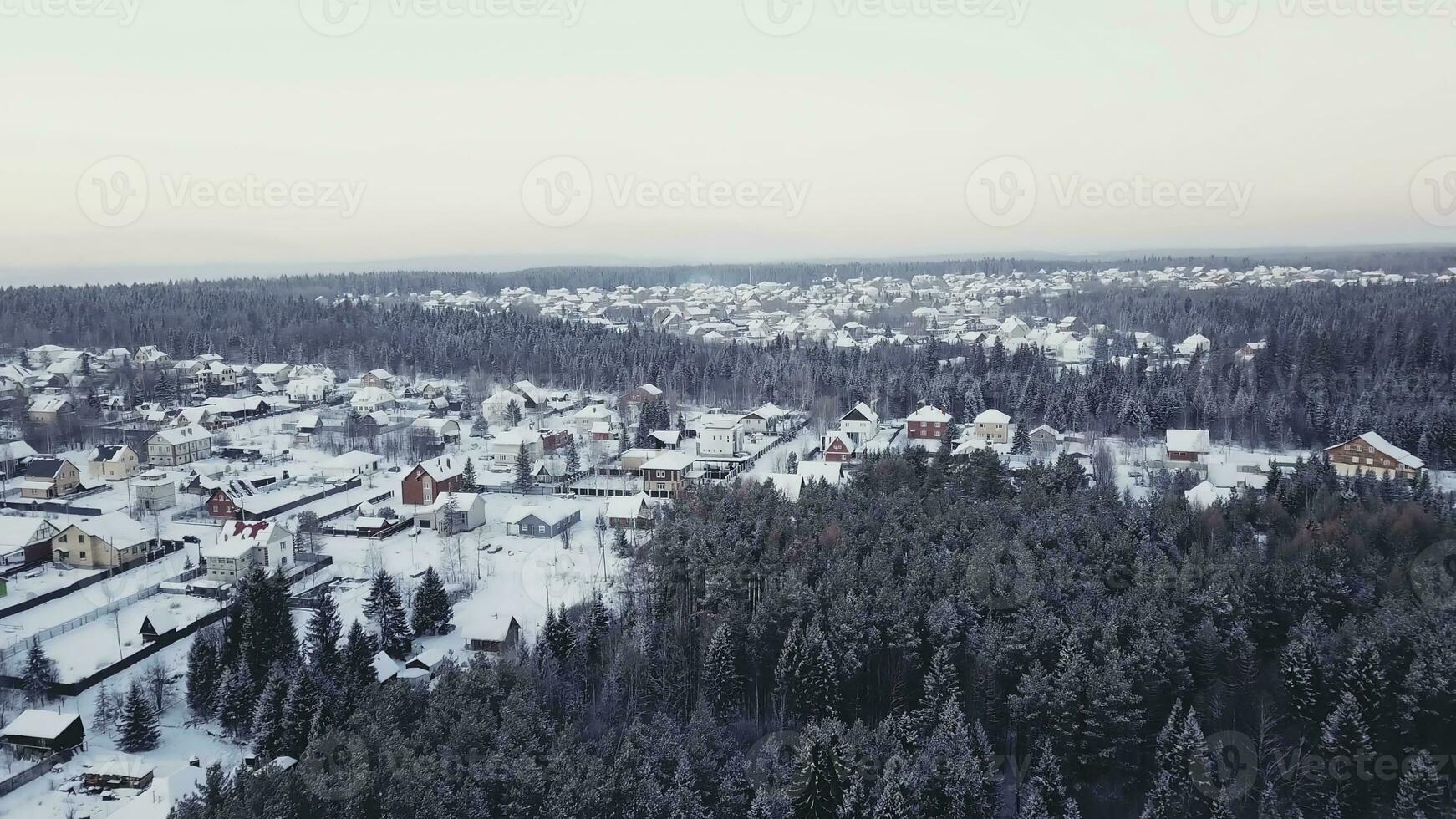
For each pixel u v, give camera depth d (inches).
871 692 2822.3
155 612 3358.8
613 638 3063.5
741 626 2915.8
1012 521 3703.3
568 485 5472.4
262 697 2618.1
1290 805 2188.7
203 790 2098.9
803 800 2219.5
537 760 2297.0
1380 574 3029.0
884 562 3157.0
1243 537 3531.0
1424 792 2065.7
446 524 4566.9
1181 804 2164.1
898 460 4596.5
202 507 4909.0
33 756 2536.9
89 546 3946.9
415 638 3351.4
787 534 3518.7
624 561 4067.4
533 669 2723.9
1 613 3393.2
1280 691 2583.7
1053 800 2220.7
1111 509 3782.0
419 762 2160.4
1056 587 2950.3
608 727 2591.0
